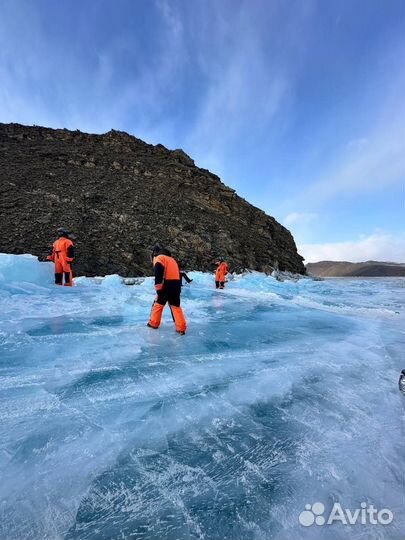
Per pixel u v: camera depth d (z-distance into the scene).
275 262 27.58
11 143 27.27
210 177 33.81
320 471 1.74
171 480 1.65
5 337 3.89
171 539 1.33
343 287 18.42
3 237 15.84
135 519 1.42
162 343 3.94
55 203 20.28
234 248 23.98
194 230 23.38
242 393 2.65
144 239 20.03
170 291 4.45
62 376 2.85
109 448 1.88
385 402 2.55
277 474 1.72
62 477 1.63
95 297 7.00
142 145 33.03
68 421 2.14
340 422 2.24
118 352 3.53
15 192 20.05
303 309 7.15
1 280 7.23
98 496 1.53
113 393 2.56
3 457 1.75
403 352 3.92
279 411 2.37
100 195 22.81
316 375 3.09
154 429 2.09
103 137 32.25
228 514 1.46
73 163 26.52
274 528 1.40
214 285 13.34
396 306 8.84
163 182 28.28
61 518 1.41
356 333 4.93
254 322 5.53
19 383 2.67
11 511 1.42
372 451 1.92
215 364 3.29
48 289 7.52
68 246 8.80
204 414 2.30
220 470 1.74
